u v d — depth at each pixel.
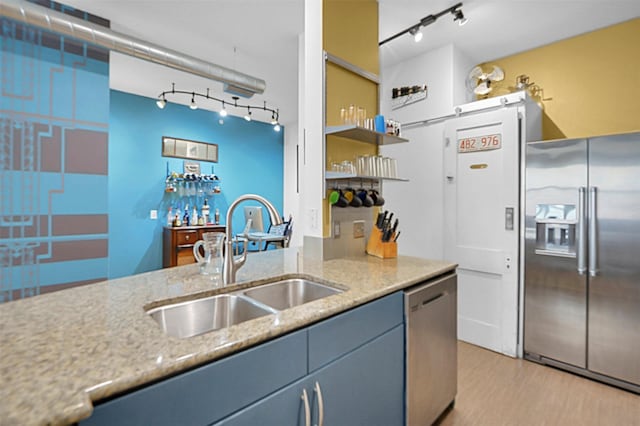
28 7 2.15
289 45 3.20
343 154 2.12
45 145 2.69
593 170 2.14
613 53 2.69
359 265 1.82
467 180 2.76
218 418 0.75
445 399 1.77
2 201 2.52
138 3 2.52
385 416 1.33
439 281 1.70
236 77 3.34
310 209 2.04
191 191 5.25
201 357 0.72
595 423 1.74
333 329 1.08
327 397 1.05
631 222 2.00
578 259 2.19
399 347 1.42
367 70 2.27
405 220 3.27
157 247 4.95
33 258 2.66
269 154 6.41
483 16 2.56
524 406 1.89
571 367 2.25
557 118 2.97
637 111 2.59
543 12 2.51
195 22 2.79
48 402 0.54
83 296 1.18
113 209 4.54
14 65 2.54
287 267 1.75
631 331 2.02
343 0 2.09
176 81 4.12
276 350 0.88
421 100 3.18
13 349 0.74
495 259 2.59
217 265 1.54
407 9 2.48
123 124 4.59
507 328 2.54
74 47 2.81
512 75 3.21
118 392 0.61
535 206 2.39
